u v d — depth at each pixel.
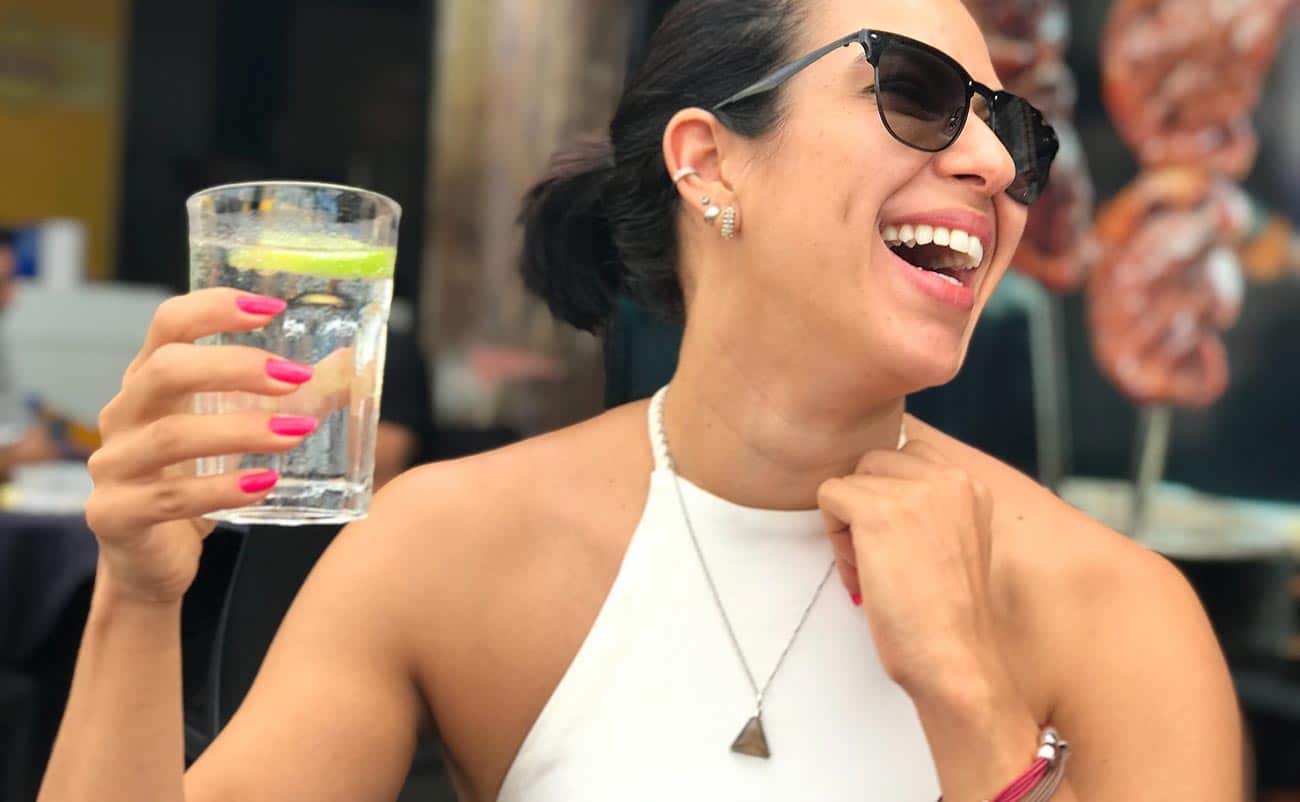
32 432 3.49
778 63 1.06
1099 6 2.84
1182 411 2.82
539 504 1.17
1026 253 2.79
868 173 1.00
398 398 3.47
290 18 7.72
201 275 0.88
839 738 1.08
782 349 1.06
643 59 1.18
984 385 2.71
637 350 1.49
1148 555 1.15
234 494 0.83
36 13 7.83
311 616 1.15
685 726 1.09
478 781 1.18
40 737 2.91
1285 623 2.72
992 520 1.16
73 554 2.84
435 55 5.12
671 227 1.19
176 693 0.94
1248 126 2.71
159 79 7.78
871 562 1.01
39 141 7.91
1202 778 1.02
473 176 4.95
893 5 1.06
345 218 0.87
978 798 0.97
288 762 1.07
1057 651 1.10
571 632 1.14
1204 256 2.79
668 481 1.15
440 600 1.15
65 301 3.63
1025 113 1.06
